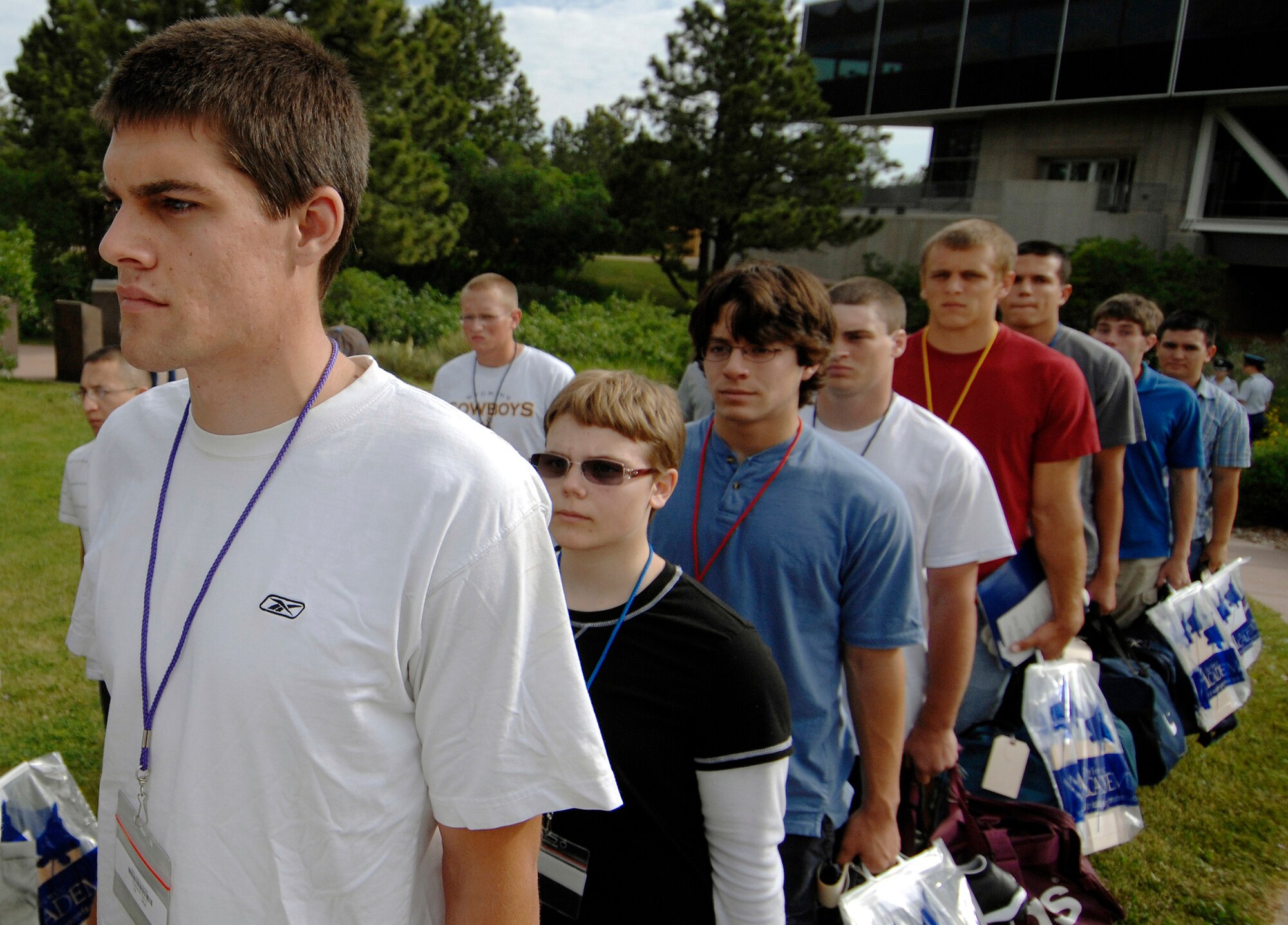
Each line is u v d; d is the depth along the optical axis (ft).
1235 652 11.37
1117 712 9.93
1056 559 9.15
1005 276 9.41
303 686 3.06
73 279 62.80
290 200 3.02
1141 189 90.07
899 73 104.17
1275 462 30.01
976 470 7.70
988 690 9.14
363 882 3.25
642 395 5.37
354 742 3.13
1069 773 8.46
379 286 58.95
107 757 3.66
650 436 5.28
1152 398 13.30
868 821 6.81
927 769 7.73
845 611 6.57
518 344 14.71
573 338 52.11
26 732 11.94
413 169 64.34
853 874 6.95
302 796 3.13
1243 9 81.66
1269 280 91.91
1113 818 8.61
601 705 5.23
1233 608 11.59
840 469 6.57
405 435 3.24
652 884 5.24
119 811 3.64
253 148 2.87
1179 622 11.03
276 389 3.23
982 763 8.79
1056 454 9.08
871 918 6.02
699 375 14.03
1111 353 11.24
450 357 49.55
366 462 3.20
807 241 89.76
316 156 3.05
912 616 6.57
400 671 3.19
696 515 6.86
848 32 107.86
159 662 3.32
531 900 3.52
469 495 3.17
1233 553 26.86
